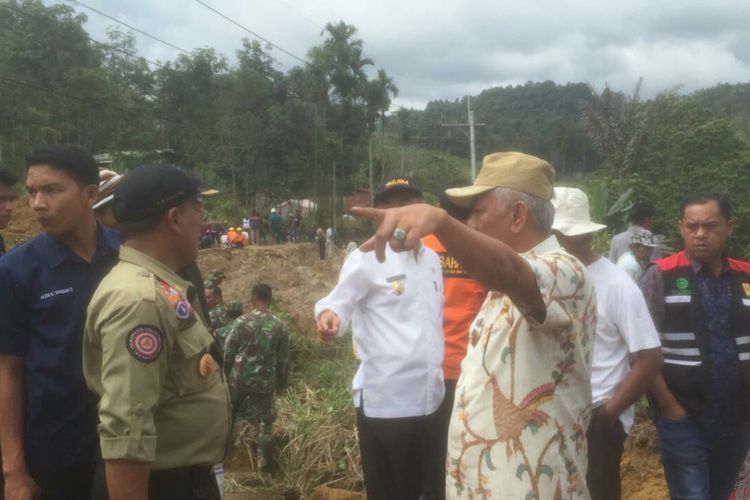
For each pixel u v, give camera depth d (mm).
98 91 54500
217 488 2832
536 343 2426
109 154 47594
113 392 2422
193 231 2799
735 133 28047
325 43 63281
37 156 3096
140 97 64750
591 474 3752
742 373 3980
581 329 2455
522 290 2270
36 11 56031
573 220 3803
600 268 3820
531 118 130000
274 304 11852
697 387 3986
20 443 3037
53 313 3061
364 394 4188
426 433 4203
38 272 3072
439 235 2070
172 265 2768
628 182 24203
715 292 4008
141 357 2447
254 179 60656
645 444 6461
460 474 2518
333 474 6285
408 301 4121
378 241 1989
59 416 3059
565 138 84875
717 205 3957
